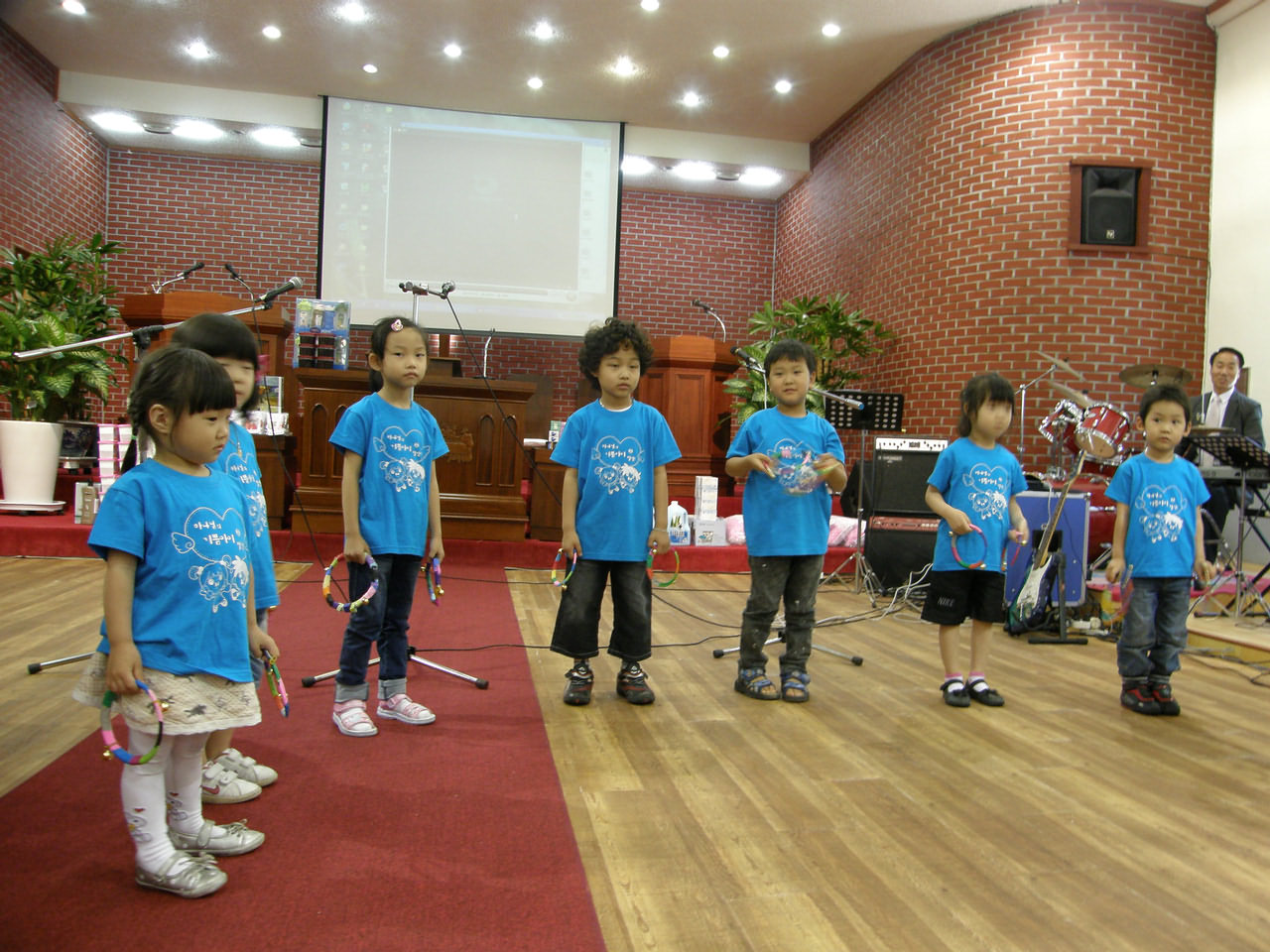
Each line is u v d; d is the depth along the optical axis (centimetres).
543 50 720
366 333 853
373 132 827
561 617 267
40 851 156
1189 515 280
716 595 489
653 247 984
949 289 666
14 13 679
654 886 153
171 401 139
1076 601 432
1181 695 305
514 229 847
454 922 137
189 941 129
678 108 827
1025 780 214
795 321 754
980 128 646
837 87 769
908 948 137
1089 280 613
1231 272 601
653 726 247
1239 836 185
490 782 198
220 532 146
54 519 539
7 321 557
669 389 748
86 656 285
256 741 220
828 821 184
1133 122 611
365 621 229
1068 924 146
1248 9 588
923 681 311
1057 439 534
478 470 539
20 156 720
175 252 906
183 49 736
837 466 268
